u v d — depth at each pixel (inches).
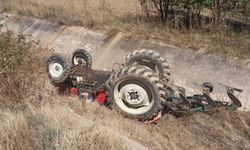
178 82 365.7
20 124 177.9
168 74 318.7
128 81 268.5
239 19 476.1
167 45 414.9
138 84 266.1
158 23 487.2
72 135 166.6
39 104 227.3
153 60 318.0
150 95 265.7
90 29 506.9
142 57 321.1
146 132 234.1
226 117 276.4
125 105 274.7
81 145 161.6
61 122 184.1
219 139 247.1
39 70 279.0
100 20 523.2
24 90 233.1
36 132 172.6
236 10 460.4
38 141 164.1
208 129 259.6
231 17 480.4
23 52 252.5
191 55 385.1
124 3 649.6
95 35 490.3
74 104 261.4
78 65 347.9
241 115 284.2
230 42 391.9
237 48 374.3
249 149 237.6
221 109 279.9
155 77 263.7
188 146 227.5
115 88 274.4
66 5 636.1
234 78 337.4
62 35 520.7
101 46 468.4
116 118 253.9
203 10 503.2
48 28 551.8
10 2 660.1
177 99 280.1
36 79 254.4
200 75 359.3
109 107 283.1
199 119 272.5
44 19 578.2
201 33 434.0
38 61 291.3
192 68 371.2
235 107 279.0
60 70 320.2
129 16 543.2
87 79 311.3
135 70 268.5
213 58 368.2
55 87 302.4
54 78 319.6
